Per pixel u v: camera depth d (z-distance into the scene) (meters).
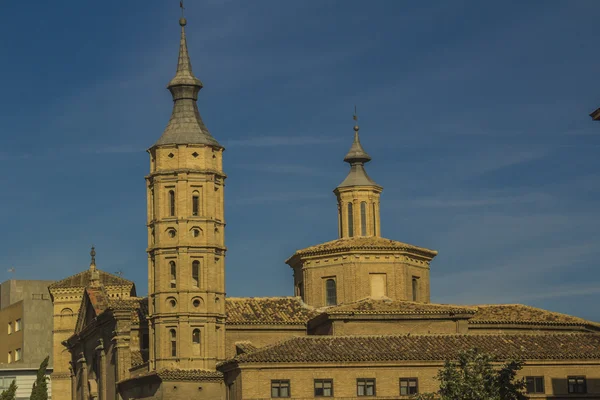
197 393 128.62
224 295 134.00
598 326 142.62
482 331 137.62
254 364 122.81
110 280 174.38
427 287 147.25
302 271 146.62
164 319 130.75
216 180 134.75
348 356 124.25
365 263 142.75
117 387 137.62
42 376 163.00
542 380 127.12
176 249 131.62
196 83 137.00
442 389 110.00
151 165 135.62
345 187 147.88
